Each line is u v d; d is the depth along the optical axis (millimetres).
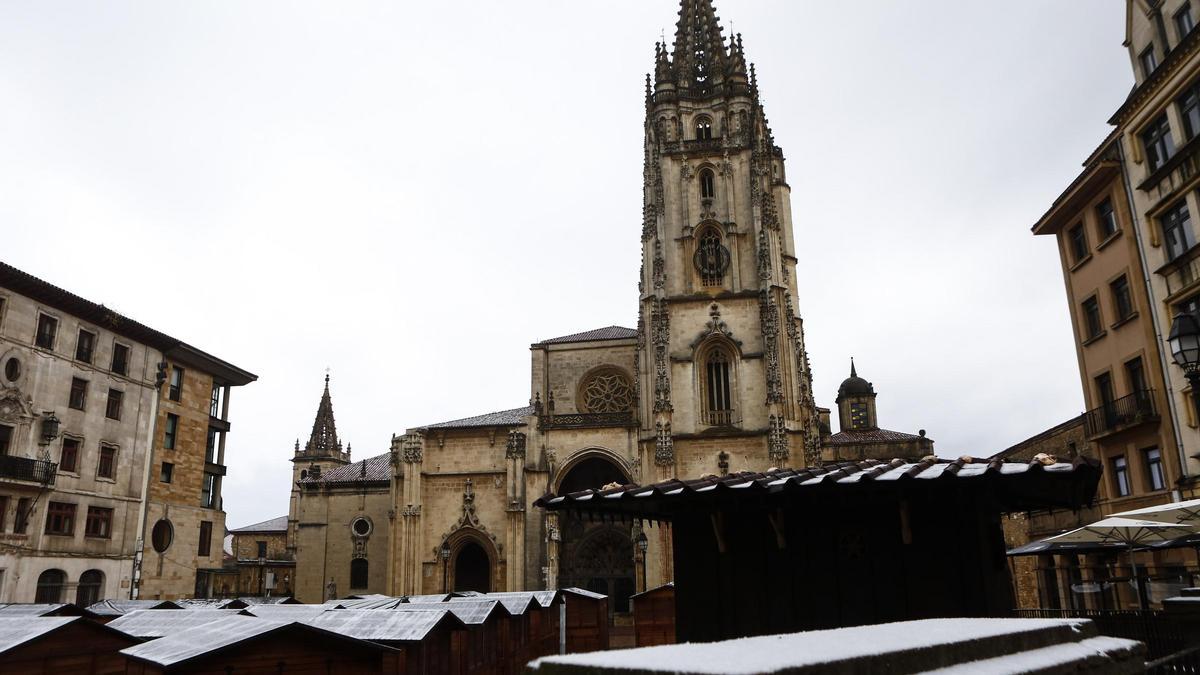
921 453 97250
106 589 57344
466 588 82625
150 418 63250
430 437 83500
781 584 11695
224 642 19375
